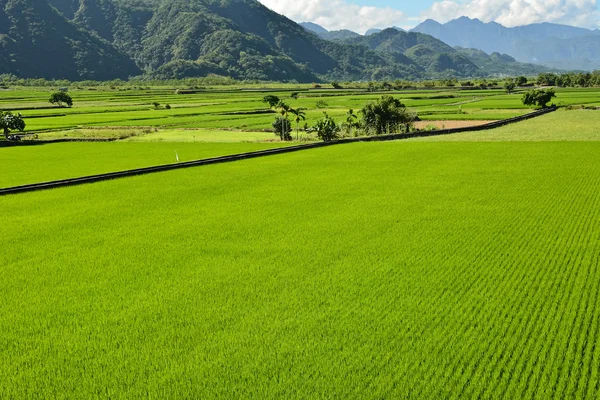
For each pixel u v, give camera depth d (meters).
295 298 22.89
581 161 59.31
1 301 23.75
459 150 71.19
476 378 16.19
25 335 20.33
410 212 37.94
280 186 49.66
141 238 33.44
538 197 41.62
